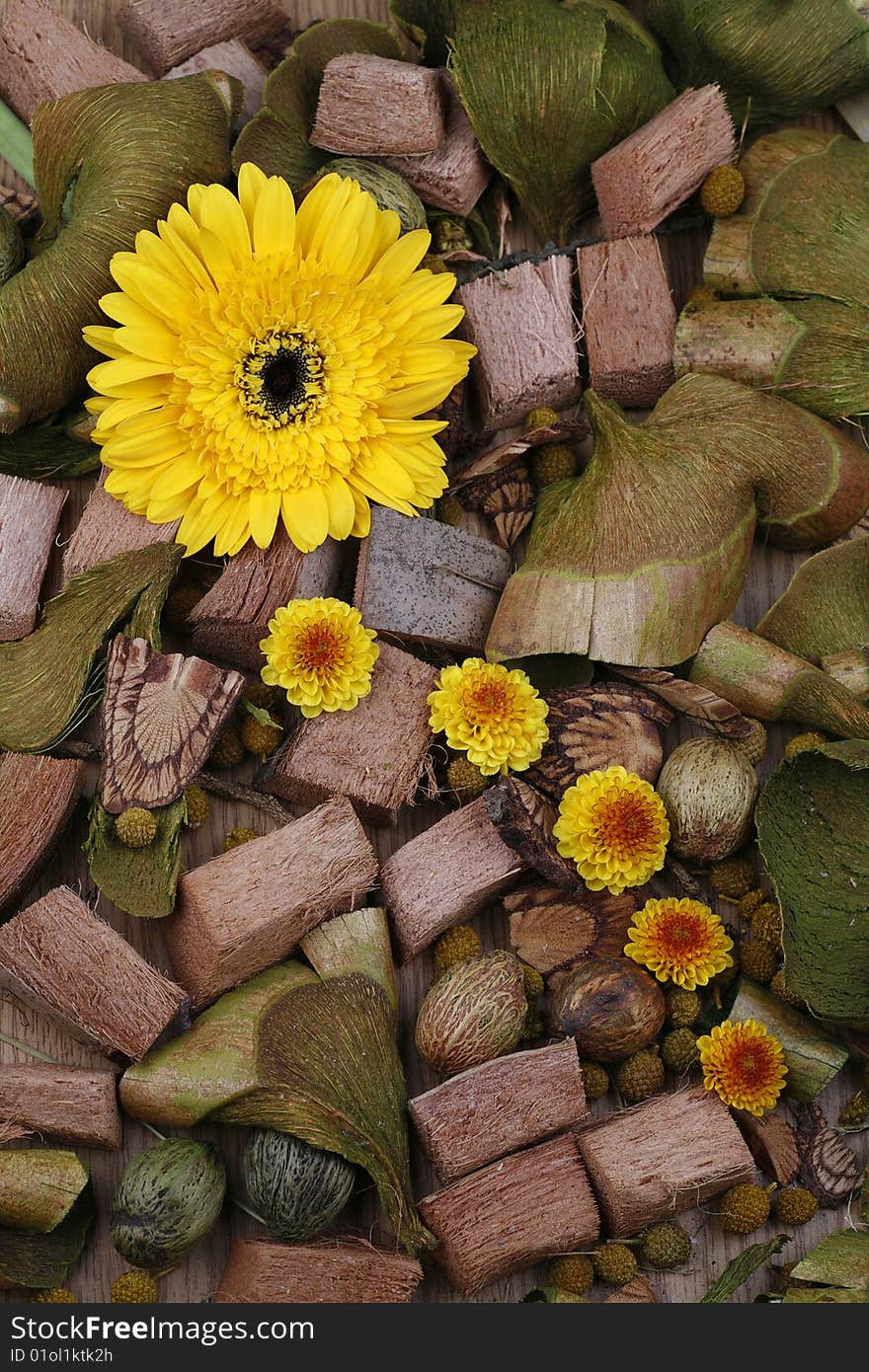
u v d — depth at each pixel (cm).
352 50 70
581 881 67
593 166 69
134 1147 66
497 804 65
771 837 67
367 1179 65
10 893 65
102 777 65
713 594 67
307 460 66
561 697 67
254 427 66
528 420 69
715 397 68
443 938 67
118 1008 64
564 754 67
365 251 66
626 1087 66
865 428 70
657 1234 65
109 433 66
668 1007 67
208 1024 65
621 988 66
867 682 68
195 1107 64
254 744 67
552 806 67
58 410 68
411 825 68
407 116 68
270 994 65
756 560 70
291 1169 63
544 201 70
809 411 69
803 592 69
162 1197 63
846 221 69
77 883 67
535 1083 65
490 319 69
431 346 67
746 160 70
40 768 66
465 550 68
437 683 67
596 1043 66
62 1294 64
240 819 68
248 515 66
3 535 67
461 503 70
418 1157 66
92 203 67
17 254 69
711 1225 66
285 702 68
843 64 69
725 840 67
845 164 69
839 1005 66
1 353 67
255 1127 65
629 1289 65
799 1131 67
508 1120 65
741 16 69
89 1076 65
